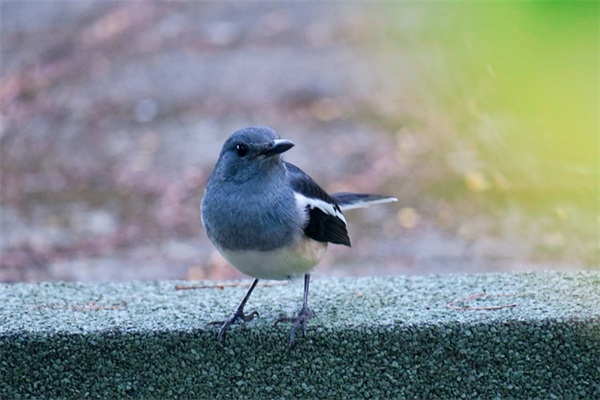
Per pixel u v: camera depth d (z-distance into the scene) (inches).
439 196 612.1
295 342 242.2
